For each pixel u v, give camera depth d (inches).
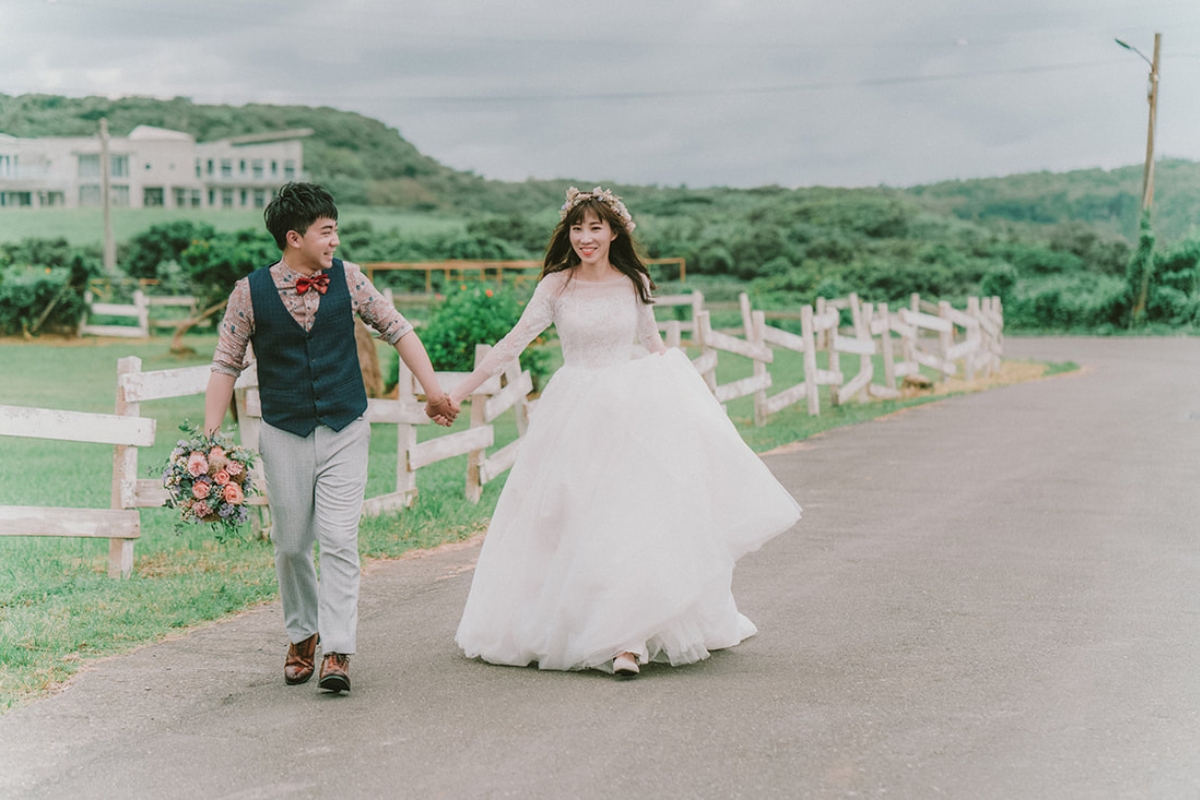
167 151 3009.4
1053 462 431.8
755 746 155.6
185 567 284.8
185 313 1483.8
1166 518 325.4
